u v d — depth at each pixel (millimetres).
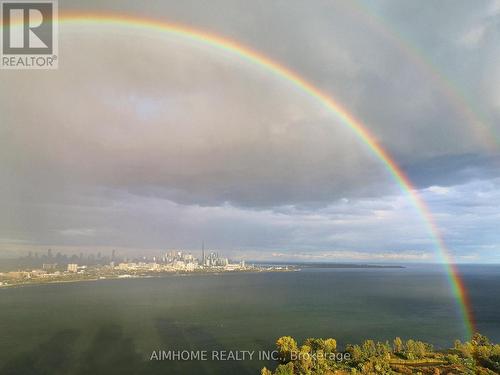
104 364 151625
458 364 126500
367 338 197500
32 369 146500
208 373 140500
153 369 145250
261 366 147500
